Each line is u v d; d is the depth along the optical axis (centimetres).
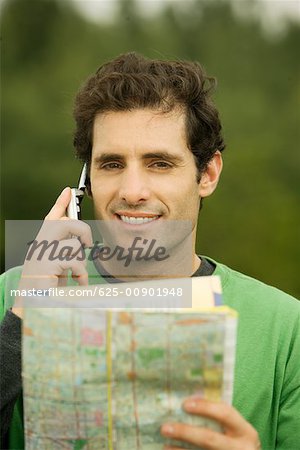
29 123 2148
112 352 238
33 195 2105
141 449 243
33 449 249
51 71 2241
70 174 2100
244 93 2225
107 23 2297
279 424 302
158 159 293
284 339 309
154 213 293
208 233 2072
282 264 2056
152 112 292
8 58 2248
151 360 237
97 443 244
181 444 243
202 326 234
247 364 302
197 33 2295
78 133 323
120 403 240
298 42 2294
